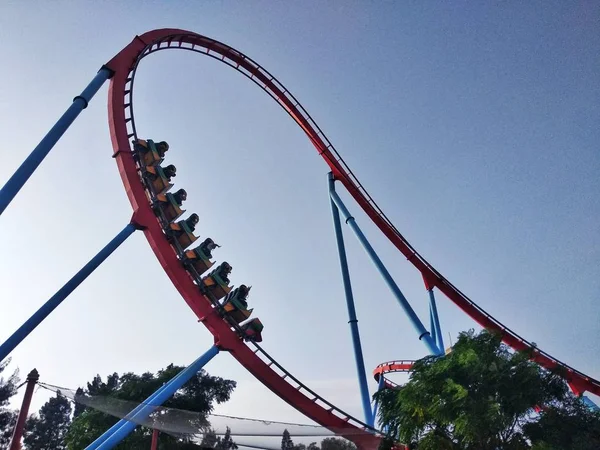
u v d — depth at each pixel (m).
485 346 21.67
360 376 31.88
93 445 19.98
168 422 16.48
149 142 26.45
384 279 34.81
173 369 37.56
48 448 62.91
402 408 21.31
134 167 25.39
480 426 18.27
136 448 31.41
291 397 24.78
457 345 22.14
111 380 51.50
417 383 21.31
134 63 28.20
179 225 25.27
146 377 38.38
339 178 40.97
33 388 15.33
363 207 40.66
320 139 41.69
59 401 67.69
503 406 19.52
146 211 24.64
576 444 19.08
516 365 20.47
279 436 15.02
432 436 20.00
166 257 24.36
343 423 25.44
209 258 25.27
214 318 24.34
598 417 20.30
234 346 24.22
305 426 15.38
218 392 38.31
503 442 19.38
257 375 24.34
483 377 20.02
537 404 20.02
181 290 24.38
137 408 17.19
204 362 23.56
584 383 35.44
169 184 26.05
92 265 22.02
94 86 23.41
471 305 39.00
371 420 30.27
